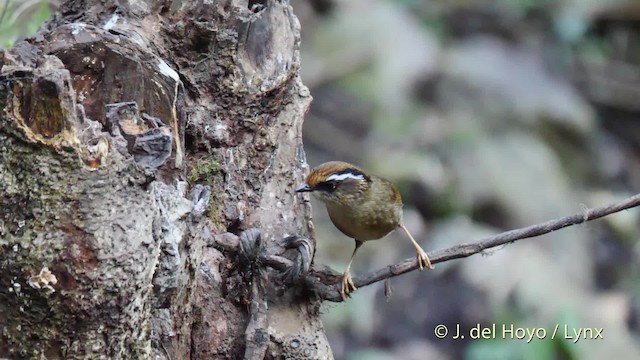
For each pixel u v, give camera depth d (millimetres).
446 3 22016
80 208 5465
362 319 15742
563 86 21469
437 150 18734
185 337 6840
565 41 22609
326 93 19031
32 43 6410
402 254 16750
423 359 15422
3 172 5496
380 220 9289
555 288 16391
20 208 5480
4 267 5500
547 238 17922
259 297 7230
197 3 7113
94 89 6344
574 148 20766
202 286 7125
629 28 23281
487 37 21547
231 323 7262
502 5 22453
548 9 22828
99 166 5508
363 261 16422
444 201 17938
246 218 7609
